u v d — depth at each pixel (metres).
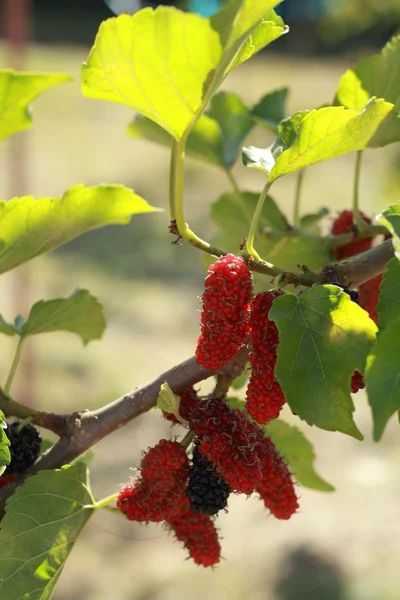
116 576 1.33
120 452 1.67
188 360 0.47
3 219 0.50
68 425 0.48
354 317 0.43
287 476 0.47
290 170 0.46
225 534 1.44
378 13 2.79
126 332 2.17
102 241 2.77
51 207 0.50
